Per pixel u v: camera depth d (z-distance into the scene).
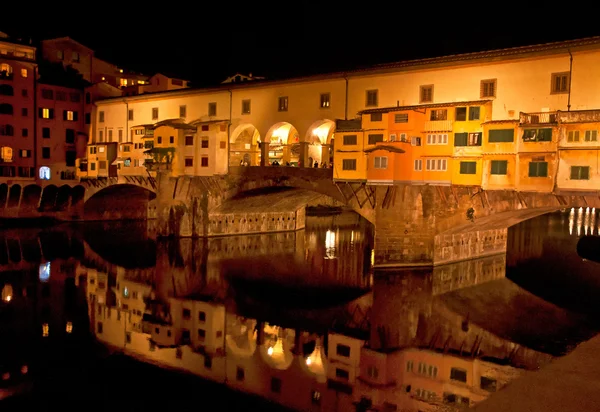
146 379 23.78
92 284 42.09
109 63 85.38
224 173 56.03
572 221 95.38
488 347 28.19
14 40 71.19
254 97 54.56
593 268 50.44
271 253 55.53
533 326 31.75
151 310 35.31
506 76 38.31
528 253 58.69
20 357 26.36
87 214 76.50
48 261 50.28
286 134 60.72
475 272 46.44
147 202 83.25
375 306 35.91
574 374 9.22
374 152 42.31
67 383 23.30
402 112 41.88
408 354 27.20
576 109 35.06
